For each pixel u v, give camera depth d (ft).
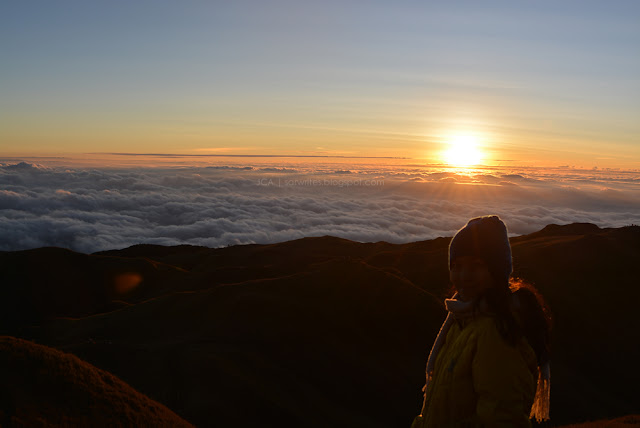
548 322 9.23
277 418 128.67
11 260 343.46
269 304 192.75
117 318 206.39
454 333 9.86
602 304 219.82
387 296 201.67
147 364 146.61
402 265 296.71
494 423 8.14
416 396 158.20
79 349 153.38
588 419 152.87
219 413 121.19
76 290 324.80
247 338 173.06
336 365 164.25
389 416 148.56
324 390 152.87
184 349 159.43
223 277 309.83
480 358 8.55
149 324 194.59
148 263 362.12
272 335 174.50
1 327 280.72
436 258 298.35
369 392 156.04
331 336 178.29
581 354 192.34
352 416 143.23
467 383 8.88
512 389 8.29
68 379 48.21
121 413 47.19
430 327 190.19
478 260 8.92
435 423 9.24
